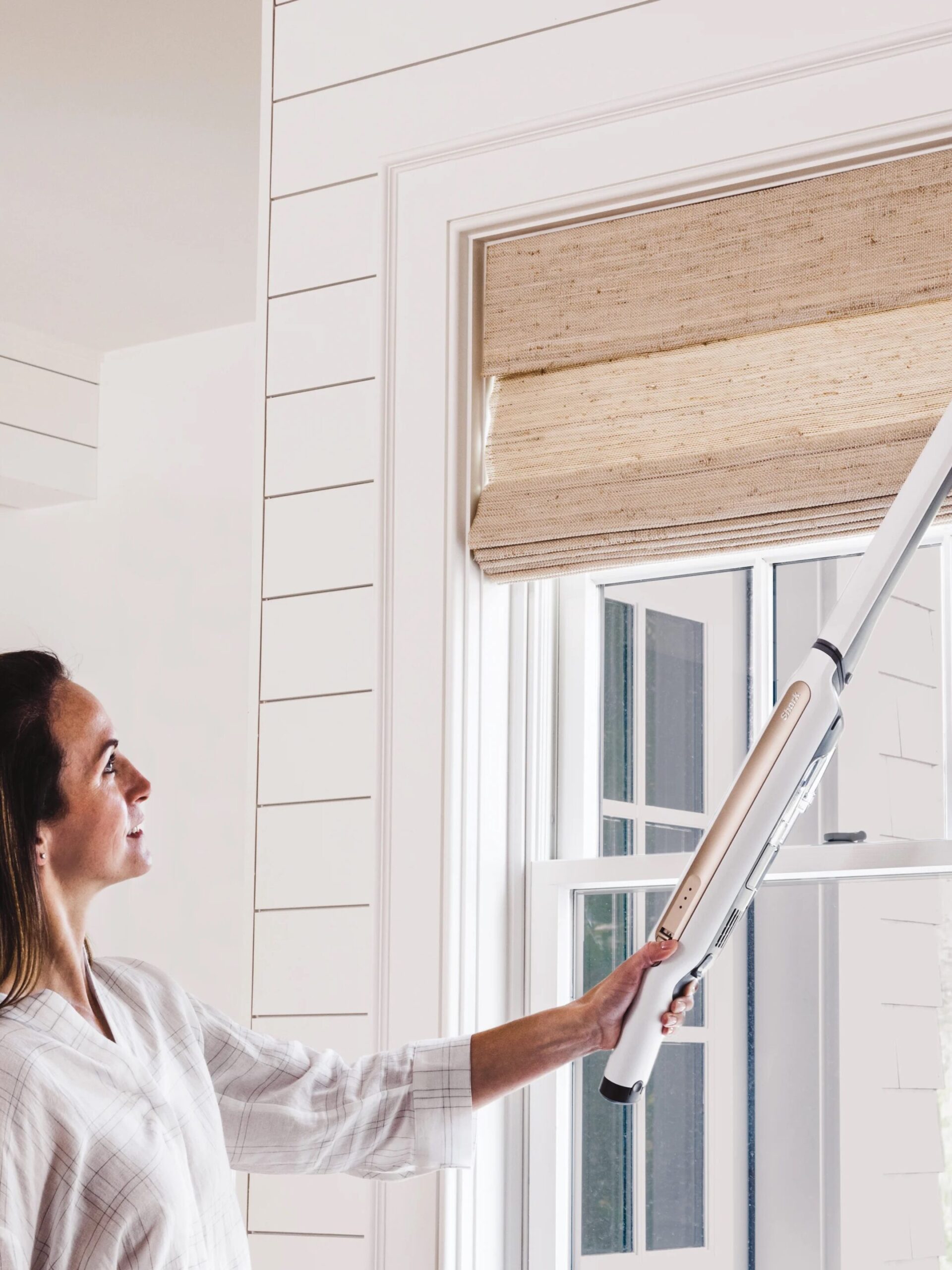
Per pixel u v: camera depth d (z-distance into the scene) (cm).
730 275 184
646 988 150
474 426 199
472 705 194
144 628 423
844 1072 176
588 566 189
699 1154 184
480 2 202
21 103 314
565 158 193
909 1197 169
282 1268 191
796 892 182
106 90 309
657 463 185
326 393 208
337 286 209
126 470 433
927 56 171
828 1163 176
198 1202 139
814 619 186
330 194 211
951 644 176
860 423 174
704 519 180
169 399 429
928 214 173
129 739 420
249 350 418
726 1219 181
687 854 185
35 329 424
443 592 194
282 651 206
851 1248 173
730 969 185
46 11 281
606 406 193
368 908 193
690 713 193
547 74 196
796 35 179
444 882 188
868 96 174
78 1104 126
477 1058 161
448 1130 159
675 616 196
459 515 196
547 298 196
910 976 173
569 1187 191
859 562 172
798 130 178
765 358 183
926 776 176
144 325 424
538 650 202
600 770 199
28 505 445
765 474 176
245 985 201
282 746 204
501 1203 188
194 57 296
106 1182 125
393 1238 183
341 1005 193
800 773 142
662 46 188
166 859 409
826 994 178
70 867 140
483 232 199
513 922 195
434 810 190
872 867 173
